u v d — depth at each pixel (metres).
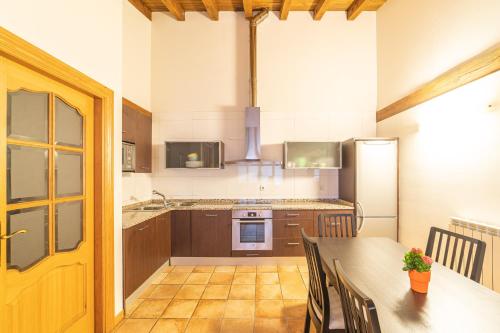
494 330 1.04
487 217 2.27
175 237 3.71
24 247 1.53
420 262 1.35
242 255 3.69
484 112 2.30
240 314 2.46
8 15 1.33
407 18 3.48
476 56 2.41
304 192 4.27
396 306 1.22
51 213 1.71
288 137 4.28
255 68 4.09
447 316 1.14
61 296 1.80
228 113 4.30
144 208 3.74
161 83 4.30
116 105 2.35
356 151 3.53
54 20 1.63
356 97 4.29
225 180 4.29
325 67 4.29
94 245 2.12
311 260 1.68
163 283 3.11
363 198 3.52
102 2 2.15
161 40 4.31
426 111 3.08
